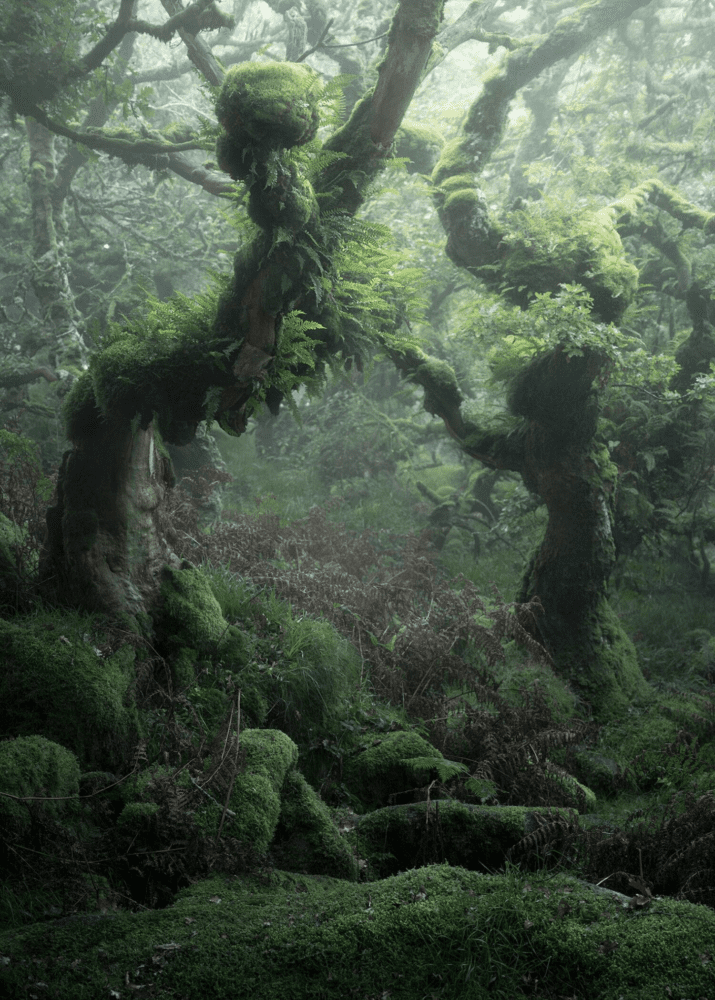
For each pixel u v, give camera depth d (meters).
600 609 6.85
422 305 5.68
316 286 4.18
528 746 4.86
